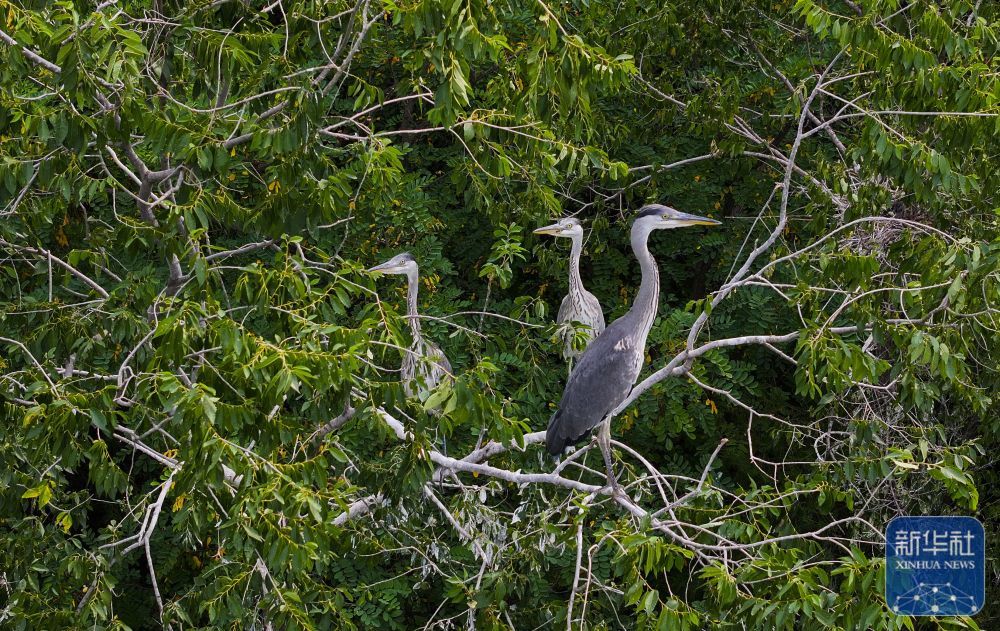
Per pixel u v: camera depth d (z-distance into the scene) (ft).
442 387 26.55
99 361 41.04
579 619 29.35
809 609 24.89
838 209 46.50
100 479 28.73
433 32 28.27
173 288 33.88
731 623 27.43
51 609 32.65
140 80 30.60
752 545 28.50
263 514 25.03
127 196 52.29
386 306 28.81
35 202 36.24
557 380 54.39
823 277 41.42
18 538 35.37
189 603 33.04
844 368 32.58
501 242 38.29
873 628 25.80
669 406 52.06
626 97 53.72
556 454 38.83
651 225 38.91
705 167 59.57
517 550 36.73
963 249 31.63
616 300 60.08
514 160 38.75
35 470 34.17
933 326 32.78
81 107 28.78
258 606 29.84
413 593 55.83
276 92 30.25
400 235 51.60
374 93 34.40
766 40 54.34
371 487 35.06
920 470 44.37
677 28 49.83
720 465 49.70
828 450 47.14
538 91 30.37
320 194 31.17
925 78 35.35
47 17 30.32
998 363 37.40
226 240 54.80
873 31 34.91
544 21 29.12
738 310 57.47
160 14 32.42
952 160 37.27
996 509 50.06
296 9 33.06
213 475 24.35
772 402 60.85
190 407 23.77
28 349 32.81
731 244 58.18
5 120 29.60
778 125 55.47
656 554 26.68
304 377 24.50
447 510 37.93
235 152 37.88
